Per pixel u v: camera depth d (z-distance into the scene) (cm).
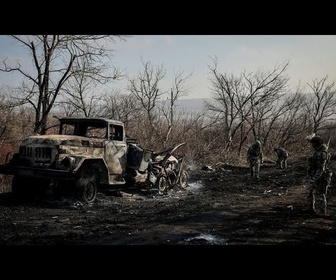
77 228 625
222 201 962
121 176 1027
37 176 826
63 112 1955
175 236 560
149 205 923
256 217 728
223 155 2452
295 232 593
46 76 1593
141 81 2428
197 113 2680
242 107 2981
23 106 1742
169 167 1245
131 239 542
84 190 873
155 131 2359
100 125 986
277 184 1368
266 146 3120
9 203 841
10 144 1777
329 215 760
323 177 766
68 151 853
